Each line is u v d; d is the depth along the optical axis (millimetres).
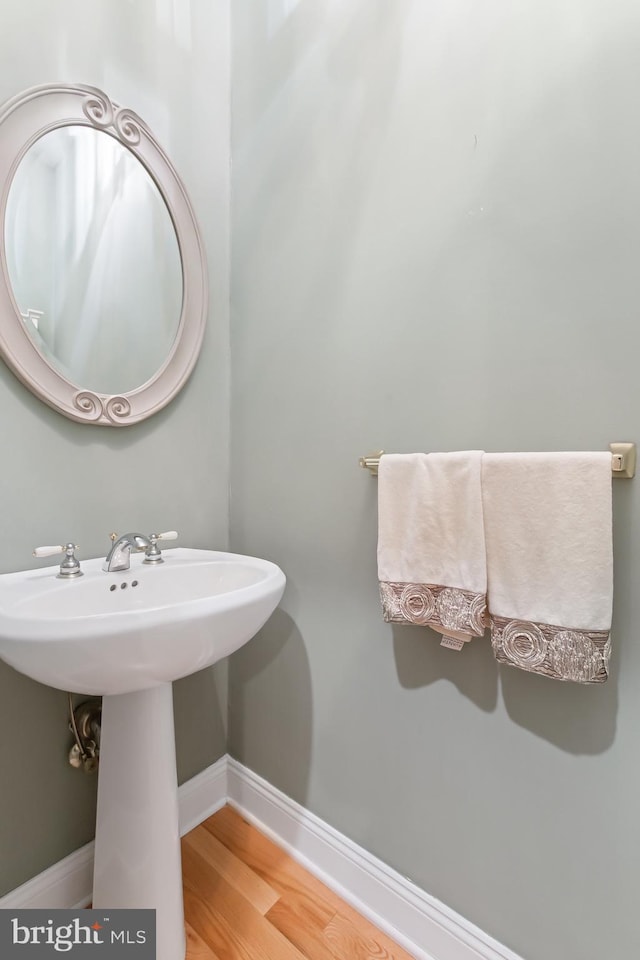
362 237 984
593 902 731
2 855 895
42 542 938
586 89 698
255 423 1242
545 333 749
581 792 738
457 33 828
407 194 907
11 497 892
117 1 1025
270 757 1234
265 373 1210
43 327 924
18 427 898
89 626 616
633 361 671
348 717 1050
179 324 1163
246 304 1257
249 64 1215
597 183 693
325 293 1059
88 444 1010
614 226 681
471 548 773
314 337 1087
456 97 832
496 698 822
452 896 891
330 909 1025
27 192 897
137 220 1081
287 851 1172
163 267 1134
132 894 853
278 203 1157
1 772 890
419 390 903
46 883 948
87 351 996
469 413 837
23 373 882
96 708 1014
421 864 934
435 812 909
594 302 702
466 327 835
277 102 1148
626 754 697
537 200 750
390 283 939
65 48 941
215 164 1253
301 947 939
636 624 683
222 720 1341
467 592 778
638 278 665
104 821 864
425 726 919
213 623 710
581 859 741
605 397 697
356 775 1039
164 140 1128
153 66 1099
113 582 911
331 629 1078
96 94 981
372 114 958
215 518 1297
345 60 1002
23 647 620
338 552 1057
